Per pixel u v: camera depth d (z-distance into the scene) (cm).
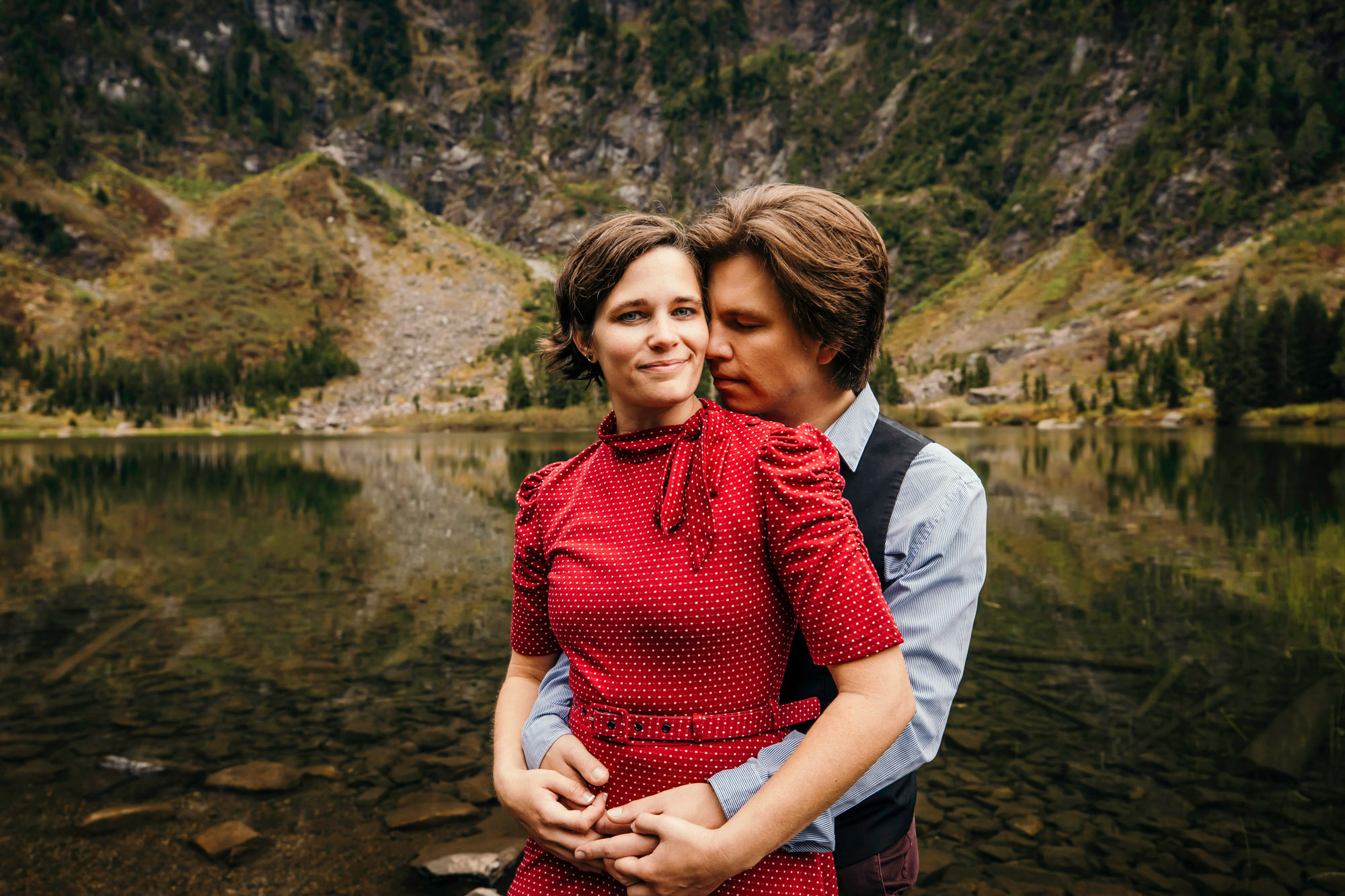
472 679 425
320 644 496
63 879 235
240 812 275
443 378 11412
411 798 284
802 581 86
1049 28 15225
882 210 14338
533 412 8712
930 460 114
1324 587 578
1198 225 10425
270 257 13662
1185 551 736
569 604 95
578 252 99
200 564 788
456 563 779
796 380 115
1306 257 8362
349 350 12356
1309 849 237
